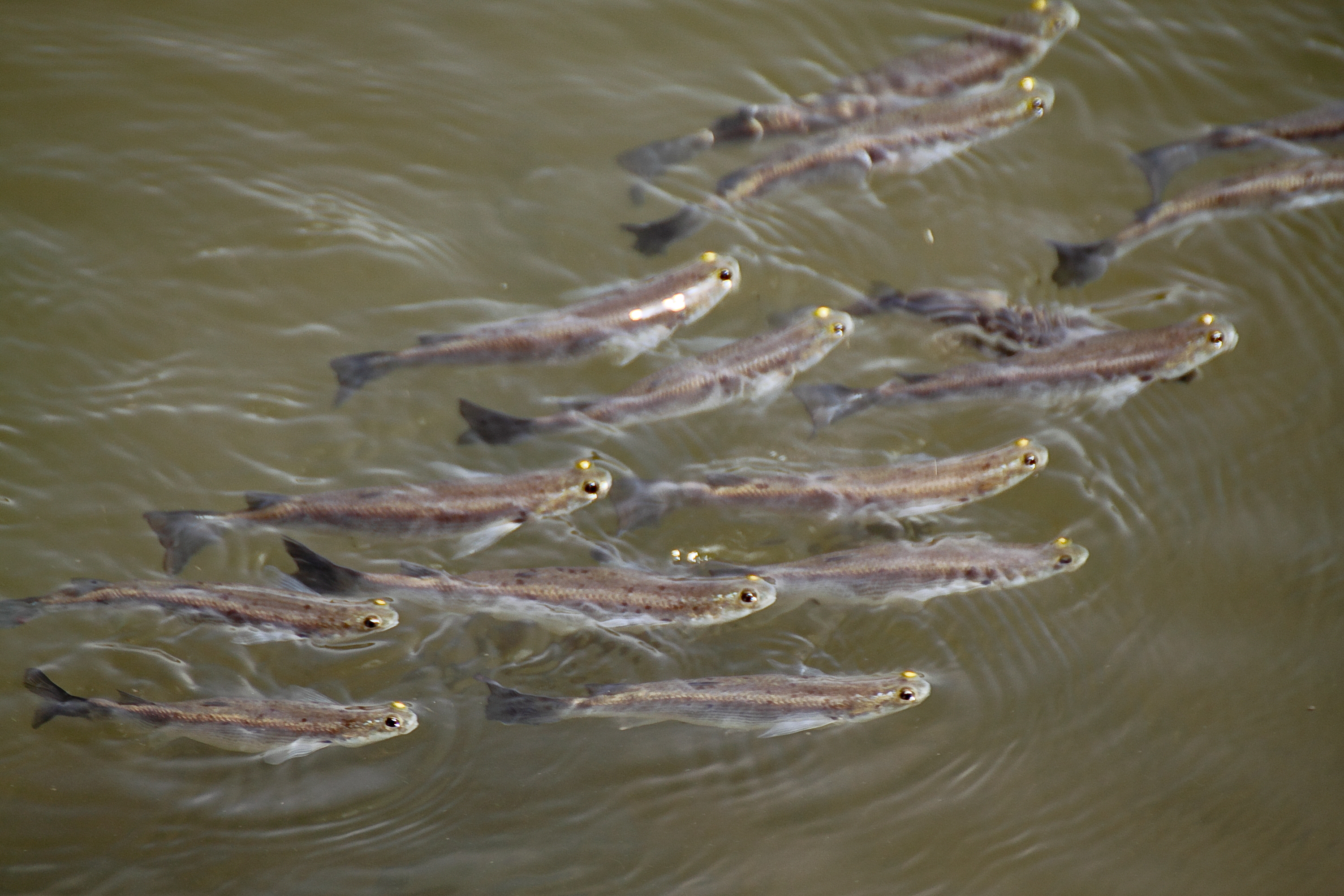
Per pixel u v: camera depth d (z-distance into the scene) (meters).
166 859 5.74
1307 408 7.97
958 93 9.58
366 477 7.34
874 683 6.29
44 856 5.69
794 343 7.74
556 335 7.63
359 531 6.75
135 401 7.55
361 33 9.60
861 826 6.05
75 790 5.90
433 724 6.26
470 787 6.08
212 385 7.69
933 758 6.32
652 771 6.18
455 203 8.78
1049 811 6.17
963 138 9.24
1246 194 8.78
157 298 8.05
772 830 6.02
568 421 7.35
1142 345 7.77
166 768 6.00
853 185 9.02
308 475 7.33
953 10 10.14
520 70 9.55
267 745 5.99
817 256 8.67
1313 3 10.16
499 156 9.06
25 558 6.75
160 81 9.05
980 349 8.08
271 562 6.89
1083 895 5.86
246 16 9.55
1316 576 7.18
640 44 9.81
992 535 7.19
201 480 7.23
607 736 6.29
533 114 9.30
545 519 7.01
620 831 5.98
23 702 6.15
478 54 9.62
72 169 8.53
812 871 5.88
